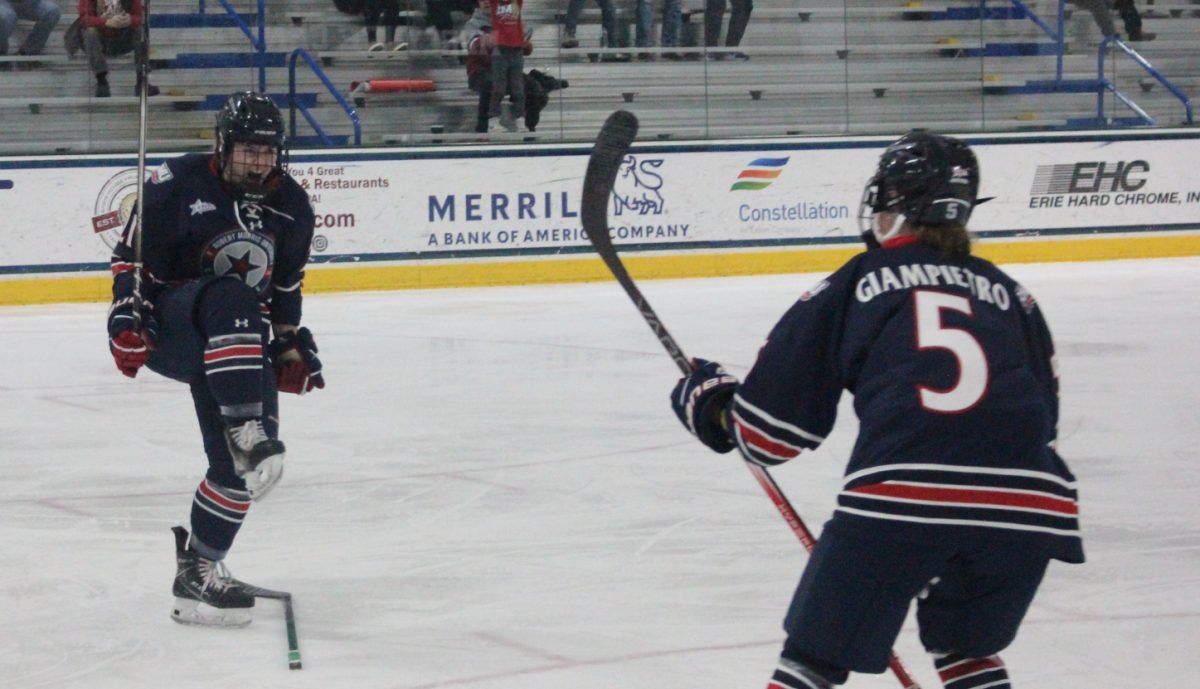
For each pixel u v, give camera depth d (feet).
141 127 22.29
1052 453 14.39
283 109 86.28
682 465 36.14
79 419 44.19
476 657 21.67
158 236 22.26
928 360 13.73
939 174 14.43
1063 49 98.12
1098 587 25.14
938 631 14.76
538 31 91.09
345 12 88.02
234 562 27.66
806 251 85.15
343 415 43.62
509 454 37.73
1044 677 20.42
